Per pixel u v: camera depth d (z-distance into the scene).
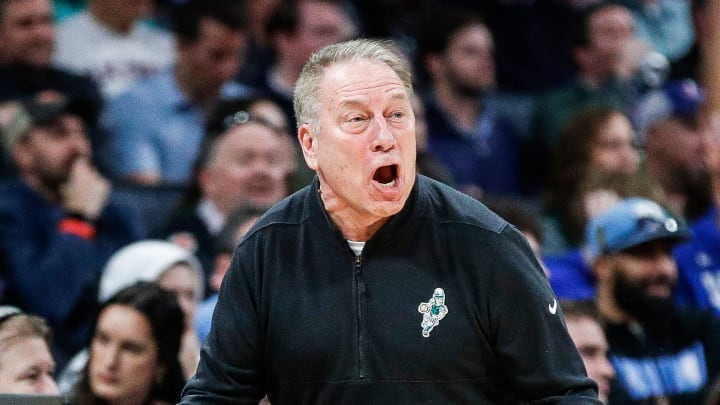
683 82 29.91
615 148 22.05
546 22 29.47
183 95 23.53
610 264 17.38
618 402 16.47
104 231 19.64
